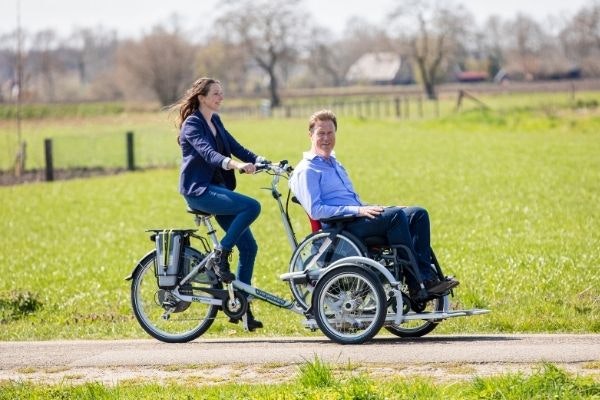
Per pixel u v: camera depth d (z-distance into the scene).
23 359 14.07
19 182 56.78
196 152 14.62
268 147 73.50
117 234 33.56
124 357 13.77
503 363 12.34
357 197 14.84
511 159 55.59
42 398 11.73
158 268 14.90
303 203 14.53
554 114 88.50
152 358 13.61
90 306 20.16
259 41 199.12
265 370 12.72
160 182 53.50
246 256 14.93
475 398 10.49
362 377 11.27
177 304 14.86
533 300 17.73
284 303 14.65
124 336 16.55
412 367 12.33
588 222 29.02
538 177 45.00
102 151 76.38
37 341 15.93
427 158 59.22
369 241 14.20
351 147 70.50
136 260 26.66
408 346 13.48
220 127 14.96
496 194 38.91
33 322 18.81
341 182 14.69
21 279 24.22
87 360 13.77
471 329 15.66
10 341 16.25
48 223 38.09
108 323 18.19
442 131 85.94
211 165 14.65
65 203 45.22
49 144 57.28
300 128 104.62
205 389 11.62
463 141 72.56
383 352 13.14
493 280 19.75
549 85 160.00
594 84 157.88
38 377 13.12
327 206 14.31
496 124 87.31
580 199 35.91
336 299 14.06
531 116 88.44
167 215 39.19
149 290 15.60
